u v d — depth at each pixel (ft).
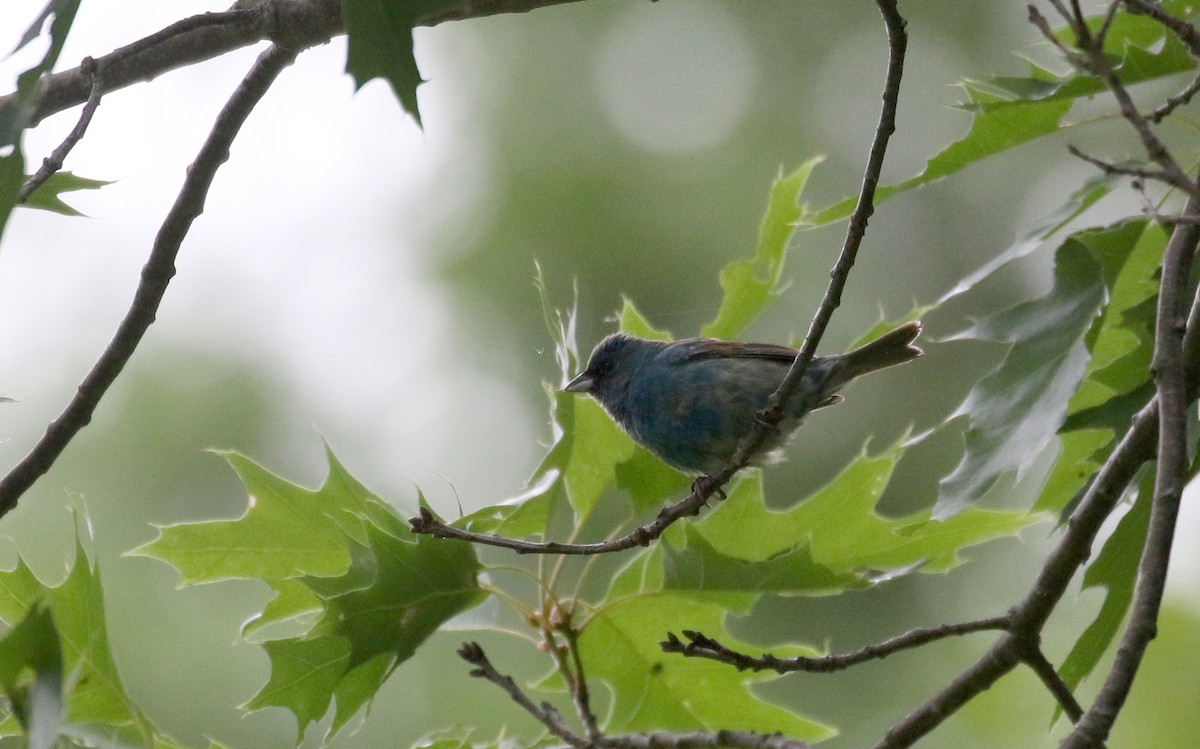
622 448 28.37
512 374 55.77
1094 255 24.79
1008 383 24.25
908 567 25.98
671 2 62.08
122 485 50.49
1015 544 46.26
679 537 27.66
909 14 63.00
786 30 62.23
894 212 59.47
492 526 26.27
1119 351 28.02
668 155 59.41
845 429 52.13
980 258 58.44
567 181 58.39
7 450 50.65
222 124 24.18
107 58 22.48
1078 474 27.37
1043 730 42.16
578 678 26.81
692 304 57.06
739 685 28.22
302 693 24.35
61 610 22.75
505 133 59.41
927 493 51.29
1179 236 22.81
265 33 23.79
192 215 24.21
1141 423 23.12
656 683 28.27
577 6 61.67
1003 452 23.43
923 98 61.57
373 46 15.84
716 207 58.44
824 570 25.53
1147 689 42.06
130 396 52.37
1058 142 58.23
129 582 46.42
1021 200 58.75
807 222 27.48
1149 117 20.31
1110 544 24.12
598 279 57.26
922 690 44.21
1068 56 18.78
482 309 56.90
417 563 24.53
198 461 51.52
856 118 61.36
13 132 17.07
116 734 22.57
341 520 26.04
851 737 43.50
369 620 24.39
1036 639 23.81
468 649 27.55
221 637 44.68
